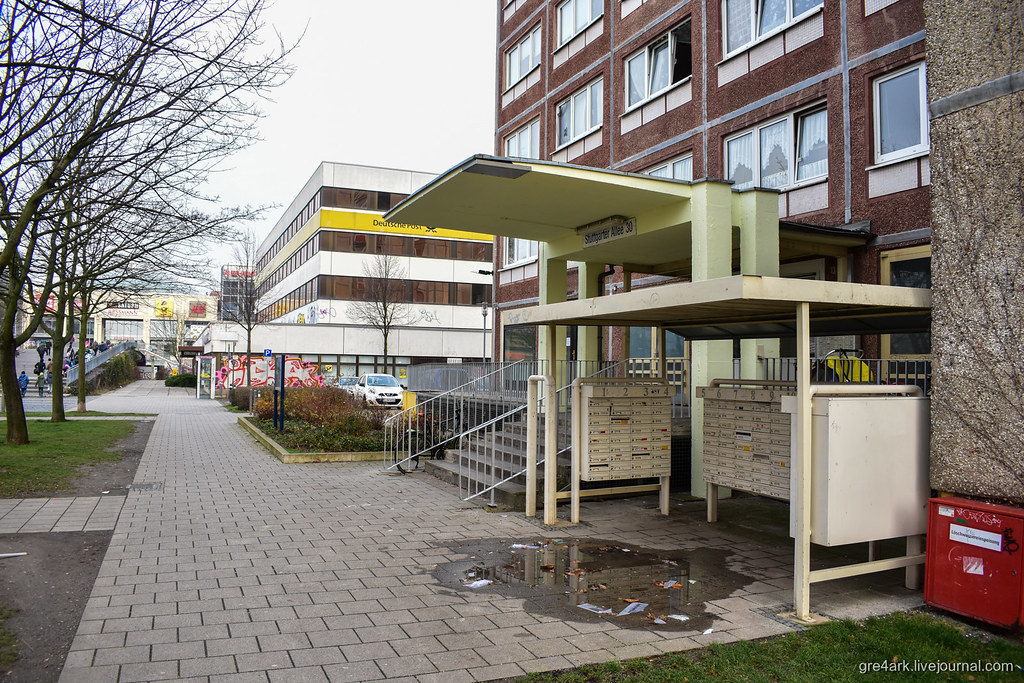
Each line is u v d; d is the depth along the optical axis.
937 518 5.25
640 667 4.18
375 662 4.18
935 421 5.55
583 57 17.89
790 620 5.05
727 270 8.43
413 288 49.75
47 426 18.44
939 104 5.56
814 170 11.11
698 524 8.16
